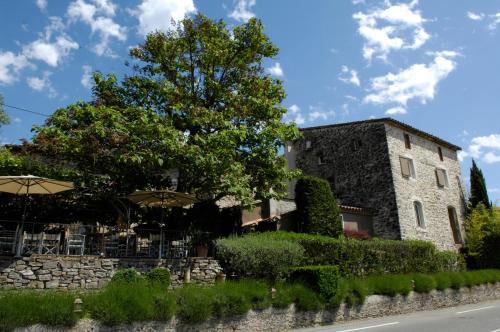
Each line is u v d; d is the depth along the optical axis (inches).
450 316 496.4
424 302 589.3
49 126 528.1
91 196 591.5
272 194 629.3
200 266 484.1
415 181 962.1
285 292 423.2
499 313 517.0
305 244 552.1
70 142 507.5
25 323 279.4
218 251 494.3
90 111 524.1
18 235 418.9
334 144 1011.9
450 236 1018.7
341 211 837.2
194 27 647.8
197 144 569.6
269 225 738.8
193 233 544.7
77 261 428.5
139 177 587.8
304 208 700.7
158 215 613.0
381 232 883.4
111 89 613.6
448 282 650.8
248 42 674.8
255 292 396.8
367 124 963.3
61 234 502.6
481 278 738.2
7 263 395.2
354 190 946.7
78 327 298.7
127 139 512.7
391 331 376.2
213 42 647.1
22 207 551.5
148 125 521.0
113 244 496.1
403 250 692.7
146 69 663.1
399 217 867.4
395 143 944.3
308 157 1050.7
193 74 665.0
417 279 602.5
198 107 596.7
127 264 455.8
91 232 495.8
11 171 528.7
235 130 573.6
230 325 372.5
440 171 1075.3
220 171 550.6
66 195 576.1
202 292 368.8
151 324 329.7
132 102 622.2
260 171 625.9
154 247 516.1
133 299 328.2
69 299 307.9
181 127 614.9
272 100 653.9
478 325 408.8
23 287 393.1
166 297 346.0
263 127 639.8
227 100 642.8
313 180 718.5
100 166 548.1
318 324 438.6
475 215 1045.8
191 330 349.1
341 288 475.5
